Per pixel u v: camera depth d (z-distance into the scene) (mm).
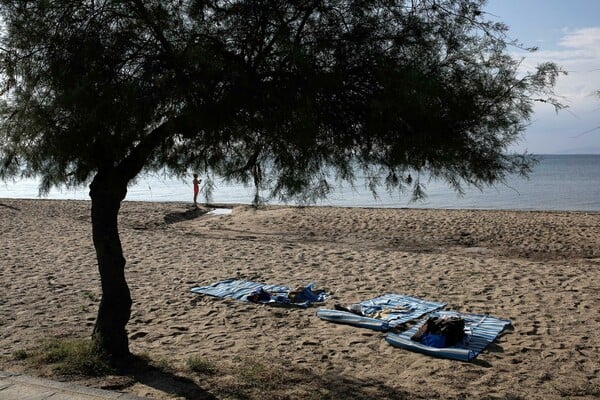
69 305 9094
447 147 4496
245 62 4613
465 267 12188
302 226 20234
